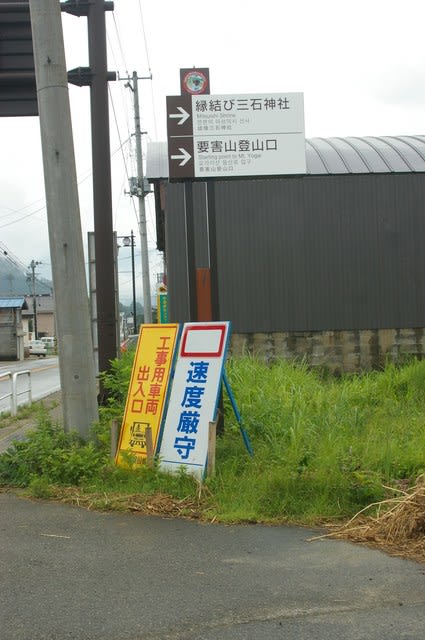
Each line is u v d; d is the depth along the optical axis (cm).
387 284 1440
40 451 655
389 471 596
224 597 373
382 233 1441
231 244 1425
